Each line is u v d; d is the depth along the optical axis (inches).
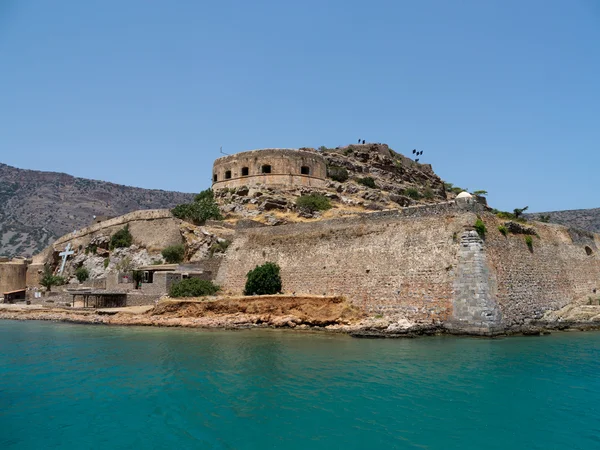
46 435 737.6
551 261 1732.3
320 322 1625.2
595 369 1041.5
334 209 2760.8
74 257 3058.6
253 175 3026.6
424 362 1102.4
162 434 730.8
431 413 792.3
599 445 683.4
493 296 1430.9
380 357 1153.4
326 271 1802.4
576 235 1947.6
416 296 1534.2
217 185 3154.5
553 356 1160.8
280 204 2731.3
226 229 2454.5
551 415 784.3
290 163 3031.5
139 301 2076.8
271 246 2038.6
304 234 1961.1
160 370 1075.3
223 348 1293.1
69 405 861.2
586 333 1513.3
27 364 1158.3
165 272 2086.6
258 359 1150.3
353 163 3481.8
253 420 772.0
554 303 1664.6
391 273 1620.3
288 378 988.6
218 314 1790.1
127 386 963.3
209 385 952.3
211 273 2181.3
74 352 1291.8
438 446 679.7
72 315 2069.4
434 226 1584.6
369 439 701.9
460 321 1425.9
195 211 2608.3
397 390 902.4
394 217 1715.1
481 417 776.3
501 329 1417.3
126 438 721.6
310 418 775.7
